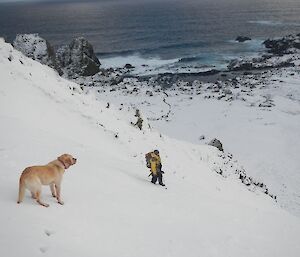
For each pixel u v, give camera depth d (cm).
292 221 1614
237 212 1468
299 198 3384
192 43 13775
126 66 9988
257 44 12619
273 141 4612
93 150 1791
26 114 2141
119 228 989
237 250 1121
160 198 1354
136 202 1216
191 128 5031
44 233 823
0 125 1611
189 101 6206
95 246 859
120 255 863
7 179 1054
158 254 937
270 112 5609
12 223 820
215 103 6072
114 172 1479
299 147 4475
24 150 1367
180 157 2834
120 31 19100
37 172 914
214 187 2417
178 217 1217
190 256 988
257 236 1270
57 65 6625
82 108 2606
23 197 915
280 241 1291
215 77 8569
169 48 13050
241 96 6450
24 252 735
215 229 1213
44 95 2506
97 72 7306
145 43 14612
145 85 7500
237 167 3512
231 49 12119
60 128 2180
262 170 3934
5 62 2656
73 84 3144
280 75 7981
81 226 920
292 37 11269
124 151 2362
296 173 3866
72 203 1030
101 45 14788
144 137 2838
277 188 3562
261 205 2416
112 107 3094
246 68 9144
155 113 5506
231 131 4912
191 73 8956
